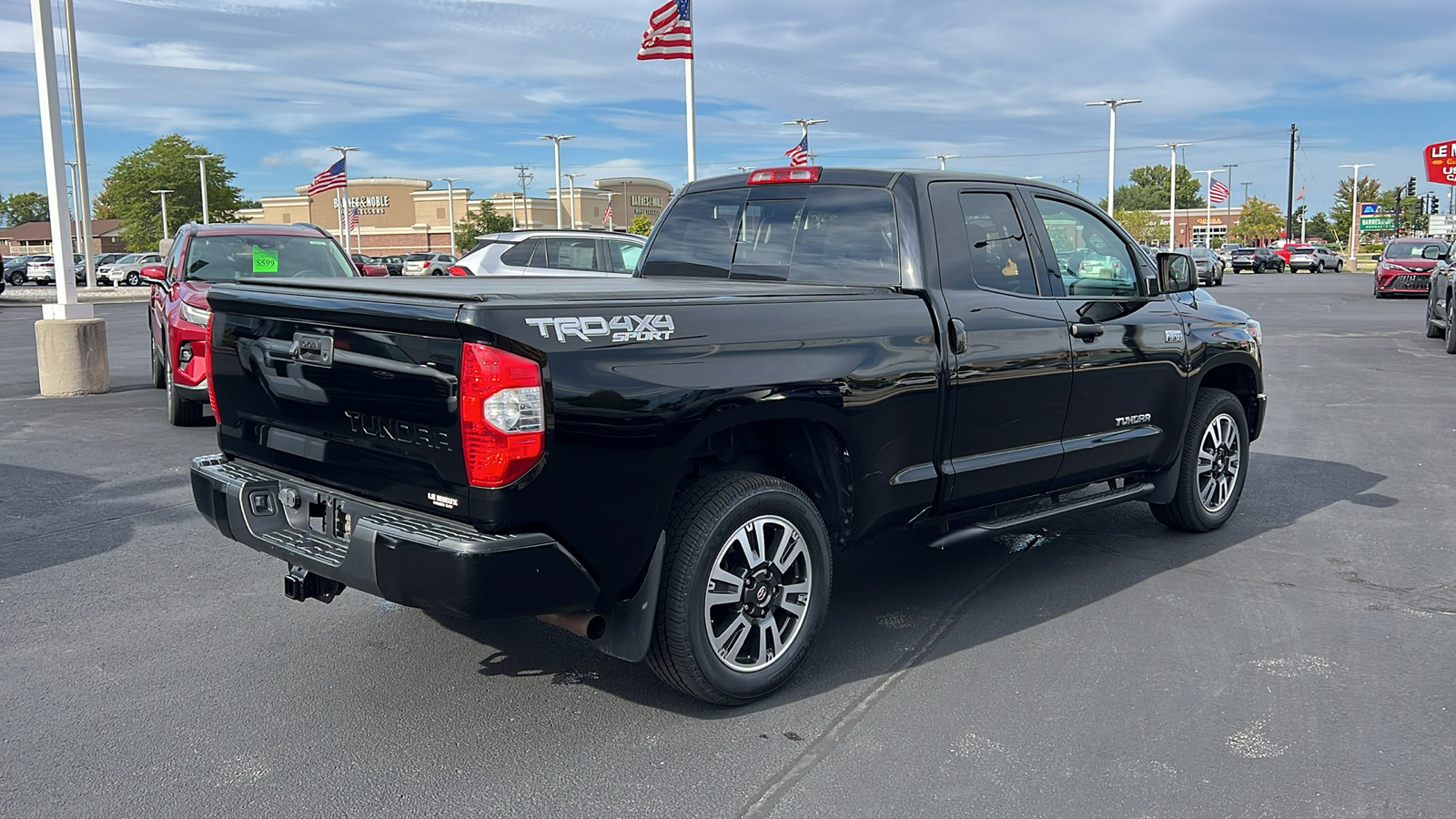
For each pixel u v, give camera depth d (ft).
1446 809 10.41
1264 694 13.06
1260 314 83.66
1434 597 16.71
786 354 12.62
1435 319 58.44
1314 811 10.38
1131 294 18.58
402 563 10.80
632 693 13.20
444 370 10.60
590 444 10.91
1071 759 11.43
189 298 30.81
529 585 10.77
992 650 14.58
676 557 11.98
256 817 10.29
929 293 14.53
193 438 30.04
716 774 11.15
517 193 347.36
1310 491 23.85
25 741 11.86
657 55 63.05
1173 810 10.39
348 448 11.92
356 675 13.71
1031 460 15.94
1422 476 25.38
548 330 10.64
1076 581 17.63
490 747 11.75
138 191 298.56
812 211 15.85
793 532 13.00
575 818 10.30
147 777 11.05
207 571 18.03
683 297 12.02
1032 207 16.67
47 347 38.40
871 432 13.58
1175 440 18.85
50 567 18.20
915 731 12.14
